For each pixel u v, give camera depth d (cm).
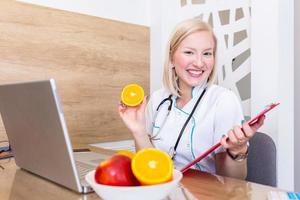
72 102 156
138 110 99
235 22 167
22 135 79
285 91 150
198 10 182
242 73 165
